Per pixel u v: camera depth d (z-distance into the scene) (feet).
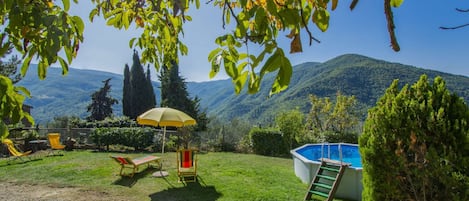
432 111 12.59
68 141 46.21
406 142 12.93
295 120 48.01
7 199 21.95
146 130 47.26
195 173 27.40
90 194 23.31
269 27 3.45
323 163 25.00
